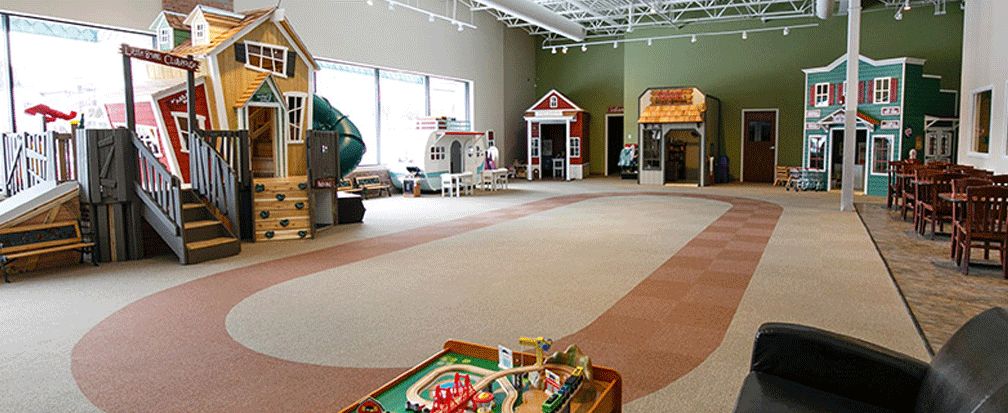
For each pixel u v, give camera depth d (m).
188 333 4.37
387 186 14.37
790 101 17.03
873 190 13.61
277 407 3.18
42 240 6.44
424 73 15.93
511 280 5.81
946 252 6.79
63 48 9.42
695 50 17.98
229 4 11.05
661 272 6.07
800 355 2.45
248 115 9.21
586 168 20.11
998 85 9.19
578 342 4.07
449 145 14.73
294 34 9.61
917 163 10.27
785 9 16.98
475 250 7.36
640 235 8.33
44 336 4.32
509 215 10.60
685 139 17.91
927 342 3.94
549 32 21.17
